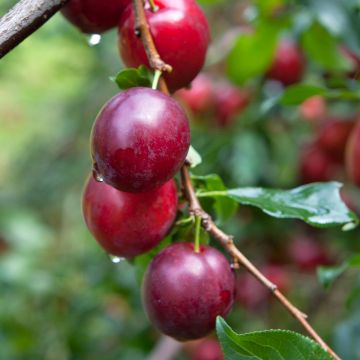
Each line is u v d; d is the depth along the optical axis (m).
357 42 0.50
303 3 0.51
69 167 0.95
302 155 0.66
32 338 0.73
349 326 0.54
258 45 0.58
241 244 0.69
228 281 0.35
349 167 0.53
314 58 0.58
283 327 0.72
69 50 0.94
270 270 0.69
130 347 0.66
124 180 0.33
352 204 0.65
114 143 0.32
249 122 0.65
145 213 0.35
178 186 0.38
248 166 0.63
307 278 0.75
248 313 0.69
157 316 0.35
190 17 0.37
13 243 0.80
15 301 0.73
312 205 0.38
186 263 0.35
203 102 0.69
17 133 1.18
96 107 0.93
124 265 0.71
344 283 0.78
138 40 0.37
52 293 0.73
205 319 0.35
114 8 0.38
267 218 0.67
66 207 0.95
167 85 0.38
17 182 1.01
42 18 0.34
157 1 0.37
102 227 0.36
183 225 0.37
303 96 0.50
